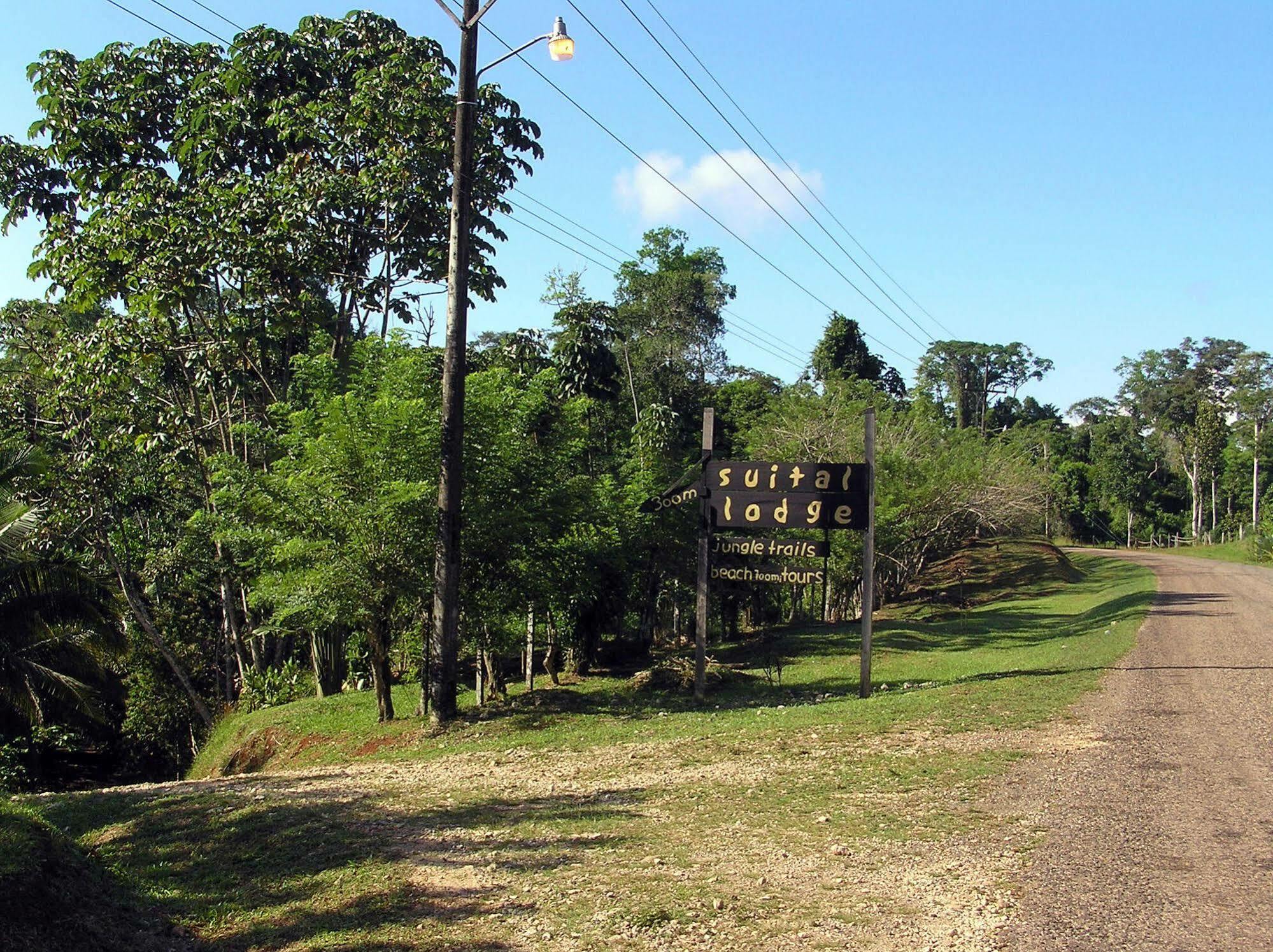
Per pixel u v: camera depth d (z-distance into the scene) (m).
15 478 20.12
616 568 21.62
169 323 22.50
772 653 24.22
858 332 62.44
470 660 26.44
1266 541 54.88
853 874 6.80
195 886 8.02
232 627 25.77
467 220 14.53
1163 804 7.92
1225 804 7.86
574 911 6.59
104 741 32.94
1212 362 95.94
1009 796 8.39
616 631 28.80
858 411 33.78
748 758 10.88
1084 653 18.09
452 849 8.30
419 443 15.45
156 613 28.12
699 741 12.11
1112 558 60.84
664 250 63.72
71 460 24.88
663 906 6.48
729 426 46.44
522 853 8.02
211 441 25.38
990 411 87.75
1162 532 87.50
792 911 6.21
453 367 14.52
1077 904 5.91
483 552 16.36
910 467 33.62
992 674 15.99
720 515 16.14
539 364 28.55
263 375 23.09
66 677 19.98
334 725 17.41
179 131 22.55
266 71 22.30
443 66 22.66
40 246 23.05
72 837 9.78
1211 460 85.12
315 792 10.96
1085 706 12.10
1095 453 90.62
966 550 52.75
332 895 7.45
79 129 22.08
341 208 21.08
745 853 7.48
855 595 37.56
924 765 9.73
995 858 6.85
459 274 14.45
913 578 40.94
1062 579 45.47
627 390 47.00
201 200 21.06
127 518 27.75
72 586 19.92
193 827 9.80
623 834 8.32
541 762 11.92
